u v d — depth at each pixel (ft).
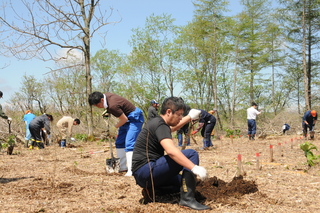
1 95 29.63
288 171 18.12
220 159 23.98
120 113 17.17
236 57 91.30
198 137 54.03
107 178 17.07
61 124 39.99
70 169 20.06
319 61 84.84
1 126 49.55
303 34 78.23
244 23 87.51
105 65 107.24
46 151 34.04
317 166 18.16
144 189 11.93
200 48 82.99
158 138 10.73
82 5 52.19
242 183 13.78
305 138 43.83
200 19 79.56
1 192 14.17
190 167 10.28
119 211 11.12
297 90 101.30
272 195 12.84
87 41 52.31
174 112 11.18
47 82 81.35
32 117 41.47
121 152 18.94
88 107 55.57
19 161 25.63
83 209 11.47
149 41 92.12
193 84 93.30
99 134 54.49
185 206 11.10
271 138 49.32
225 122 105.60
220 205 11.41
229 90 108.37
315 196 12.73
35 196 13.38
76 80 82.64
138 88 88.38
